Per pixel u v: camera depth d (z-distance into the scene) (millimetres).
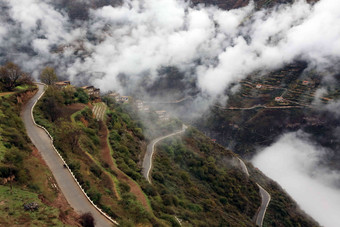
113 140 88000
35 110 76062
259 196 125000
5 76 84688
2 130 50438
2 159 40938
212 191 108062
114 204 47000
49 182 44125
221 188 113125
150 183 72938
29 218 31297
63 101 95938
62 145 59000
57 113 82750
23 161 45406
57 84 120125
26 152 50719
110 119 108062
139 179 69188
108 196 49719
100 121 100750
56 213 34438
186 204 76562
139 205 51281
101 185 53250
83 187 45312
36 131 64688
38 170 45906
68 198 42094
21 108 76688
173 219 54906
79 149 64688
